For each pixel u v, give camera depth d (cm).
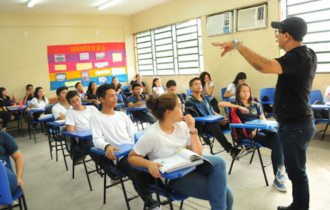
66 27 738
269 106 471
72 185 304
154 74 809
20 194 191
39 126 671
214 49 591
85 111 312
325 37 423
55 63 726
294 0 451
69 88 752
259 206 227
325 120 376
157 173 146
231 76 568
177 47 705
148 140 162
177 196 166
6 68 657
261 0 485
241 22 520
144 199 197
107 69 817
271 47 484
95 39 790
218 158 158
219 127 329
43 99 595
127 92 777
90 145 283
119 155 182
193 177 162
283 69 165
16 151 210
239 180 279
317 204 223
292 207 199
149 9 762
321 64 434
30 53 688
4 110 579
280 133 192
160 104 163
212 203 152
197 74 661
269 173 291
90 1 638
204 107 343
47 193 288
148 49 812
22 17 670
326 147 364
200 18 621
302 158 188
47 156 425
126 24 845
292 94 177
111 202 257
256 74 518
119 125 243
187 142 176
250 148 297
